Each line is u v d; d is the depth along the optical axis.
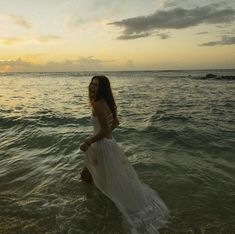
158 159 5.82
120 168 3.92
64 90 29.02
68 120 10.13
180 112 12.45
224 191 4.39
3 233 3.30
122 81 51.31
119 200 3.77
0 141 7.47
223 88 29.14
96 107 3.80
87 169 4.58
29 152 6.41
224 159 5.92
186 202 4.04
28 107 14.41
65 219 3.59
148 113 12.20
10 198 4.17
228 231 3.37
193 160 5.81
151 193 4.13
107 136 4.02
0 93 24.66
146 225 3.40
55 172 5.13
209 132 8.20
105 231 3.35
